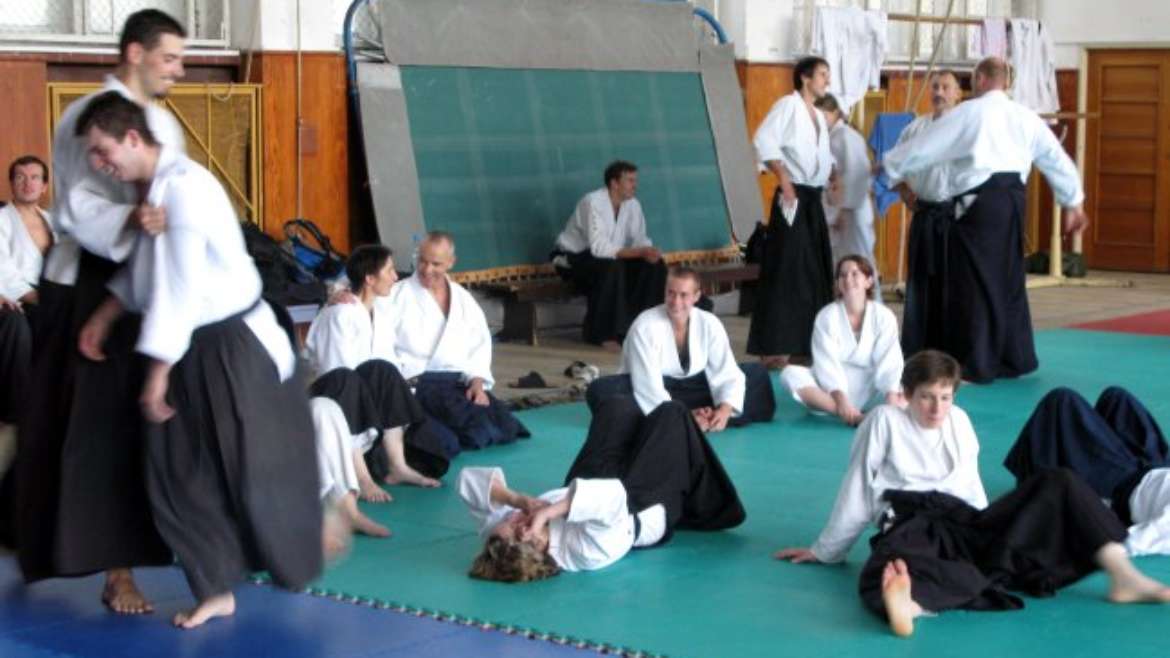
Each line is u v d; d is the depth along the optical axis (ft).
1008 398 29.04
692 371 24.88
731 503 19.07
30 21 30.89
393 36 35.19
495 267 36.04
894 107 48.21
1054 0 52.70
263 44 33.50
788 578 17.46
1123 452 18.85
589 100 38.65
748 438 25.16
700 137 40.86
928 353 17.17
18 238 24.85
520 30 37.42
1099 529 16.35
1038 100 50.39
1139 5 51.16
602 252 35.42
